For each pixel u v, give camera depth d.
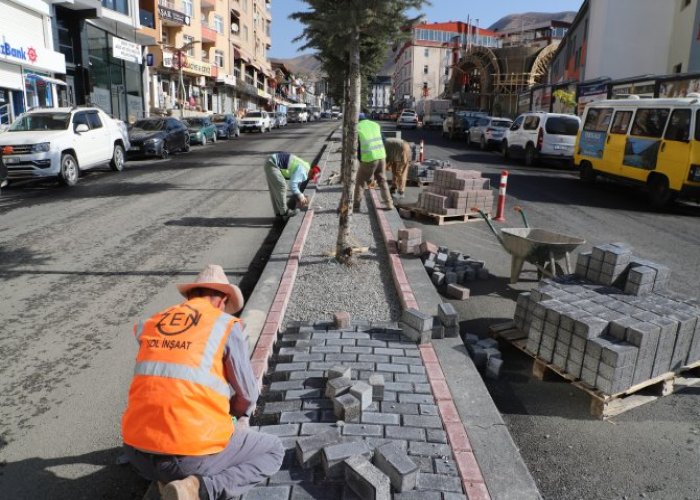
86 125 14.88
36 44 21.05
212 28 51.84
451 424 3.44
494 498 2.85
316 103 170.00
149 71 38.41
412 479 2.85
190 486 2.38
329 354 4.39
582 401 4.10
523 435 3.67
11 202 11.62
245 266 7.32
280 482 2.89
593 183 15.72
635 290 4.43
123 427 2.45
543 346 4.25
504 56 59.62
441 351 4.45
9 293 6.24
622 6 24.52
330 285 6.22
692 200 12.16
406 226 9.73
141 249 8.05
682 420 3.85
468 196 9.97
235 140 32.53
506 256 7.96
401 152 12.55
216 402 2.45
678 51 22.86
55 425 3.75
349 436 3.31
